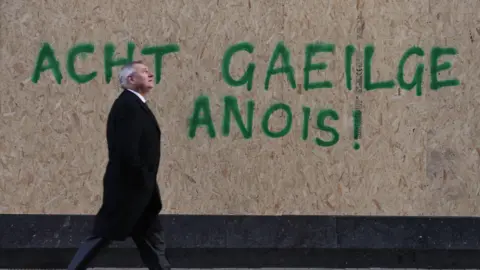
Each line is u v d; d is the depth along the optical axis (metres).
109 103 10.81
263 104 10.81
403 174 10.88
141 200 8.82
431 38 10.78
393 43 10.79
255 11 10.79
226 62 10.80
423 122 10.82
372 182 10.90
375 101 10.81
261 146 10.85
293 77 10.81
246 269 10.82
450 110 10.81
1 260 10.80
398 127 10.83
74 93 10.80
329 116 10.83
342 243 10.82
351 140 10.84
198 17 10.77
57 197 10.88
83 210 10.88
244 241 10.81
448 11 10.77
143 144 8.80
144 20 10.77
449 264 10.86
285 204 10.92
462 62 10.79
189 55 10.80
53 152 10.82
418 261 10.86
